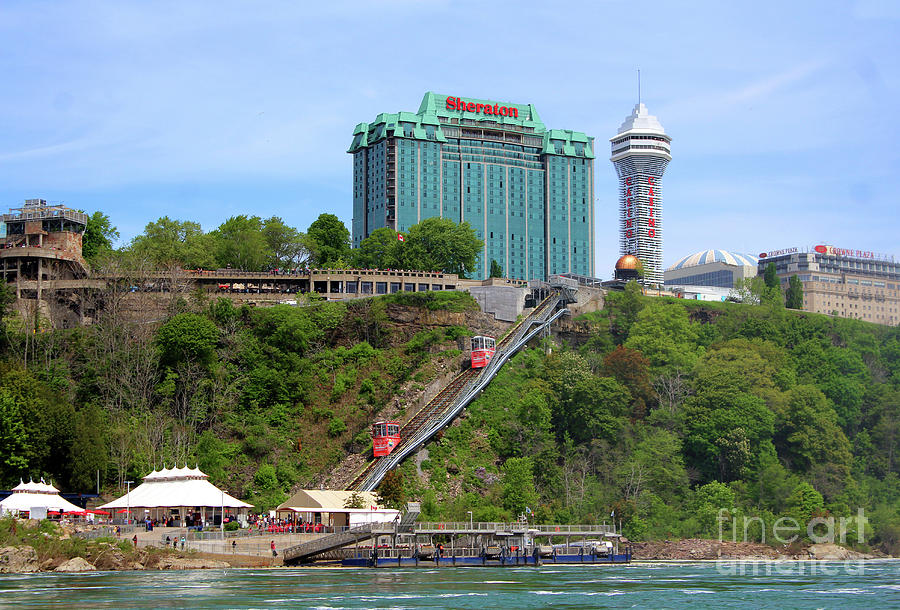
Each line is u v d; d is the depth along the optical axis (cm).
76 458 18988
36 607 11444
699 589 14012
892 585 14775
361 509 17950
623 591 13688
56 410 19138
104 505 17362
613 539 19738
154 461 19775
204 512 17725
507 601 12538
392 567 16862
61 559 15212
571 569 17162
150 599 12131
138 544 16288
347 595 12862
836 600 13000
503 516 19488
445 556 17388
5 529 15312
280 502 19862
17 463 18325
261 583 13925
